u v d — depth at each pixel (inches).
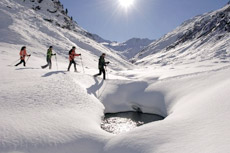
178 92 439.5
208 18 7401.6
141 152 192.4
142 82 553.9
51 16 2596.0
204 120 228.4
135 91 527.2
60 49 1387.8
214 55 2751.0
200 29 6432.1
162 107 437.7
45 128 247.1
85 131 253.0
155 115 464.8
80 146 226.8
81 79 517.0
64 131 247.0
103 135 248.5
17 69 525.3
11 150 205.3
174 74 868.6
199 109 274.2
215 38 3905.0
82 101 378.9
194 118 243.1
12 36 1203.2
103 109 417.1
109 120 422.0
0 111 272.1
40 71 527.5
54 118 277.6
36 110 293.9
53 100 343.0
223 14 5408.5
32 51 1097.4
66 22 2778.1
